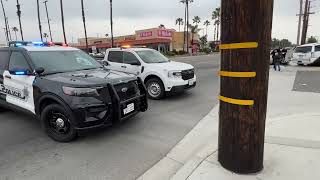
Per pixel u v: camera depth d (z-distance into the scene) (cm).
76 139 544
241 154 371
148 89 940
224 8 344
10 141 544
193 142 529
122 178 404
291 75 1541
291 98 876
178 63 995
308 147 454
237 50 342
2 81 650
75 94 501
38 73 568
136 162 453
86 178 404
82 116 498
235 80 353
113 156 474
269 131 539
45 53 636
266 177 368
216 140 521
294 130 539
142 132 588
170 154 480
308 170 381
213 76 1634
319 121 594
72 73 588
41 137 564
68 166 440
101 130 598
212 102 881
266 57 342
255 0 321
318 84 1173
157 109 786
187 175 388
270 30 337
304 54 2144
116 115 528
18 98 613
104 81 529
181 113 742
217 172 386
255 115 356
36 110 568
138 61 962
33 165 444
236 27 336
